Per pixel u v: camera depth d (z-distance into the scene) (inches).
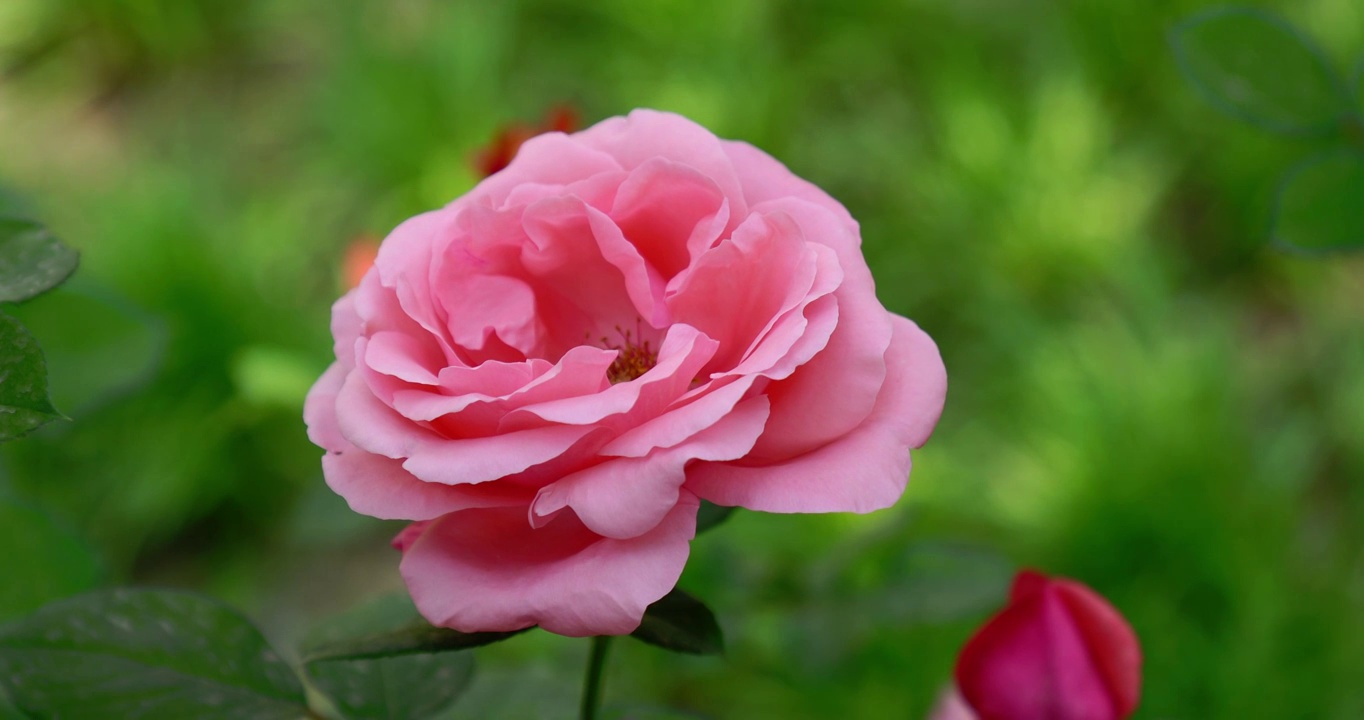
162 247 56.7
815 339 19.6
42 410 19.4
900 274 61.9
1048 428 52.7
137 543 55.3
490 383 19.7
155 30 74.3
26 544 22.5
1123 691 22.3
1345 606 47.1
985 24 70.1
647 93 68.1
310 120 69.9
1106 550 49.1
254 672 21.1
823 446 20.0
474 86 66.8
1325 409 55.7
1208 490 48.9
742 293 20.2
